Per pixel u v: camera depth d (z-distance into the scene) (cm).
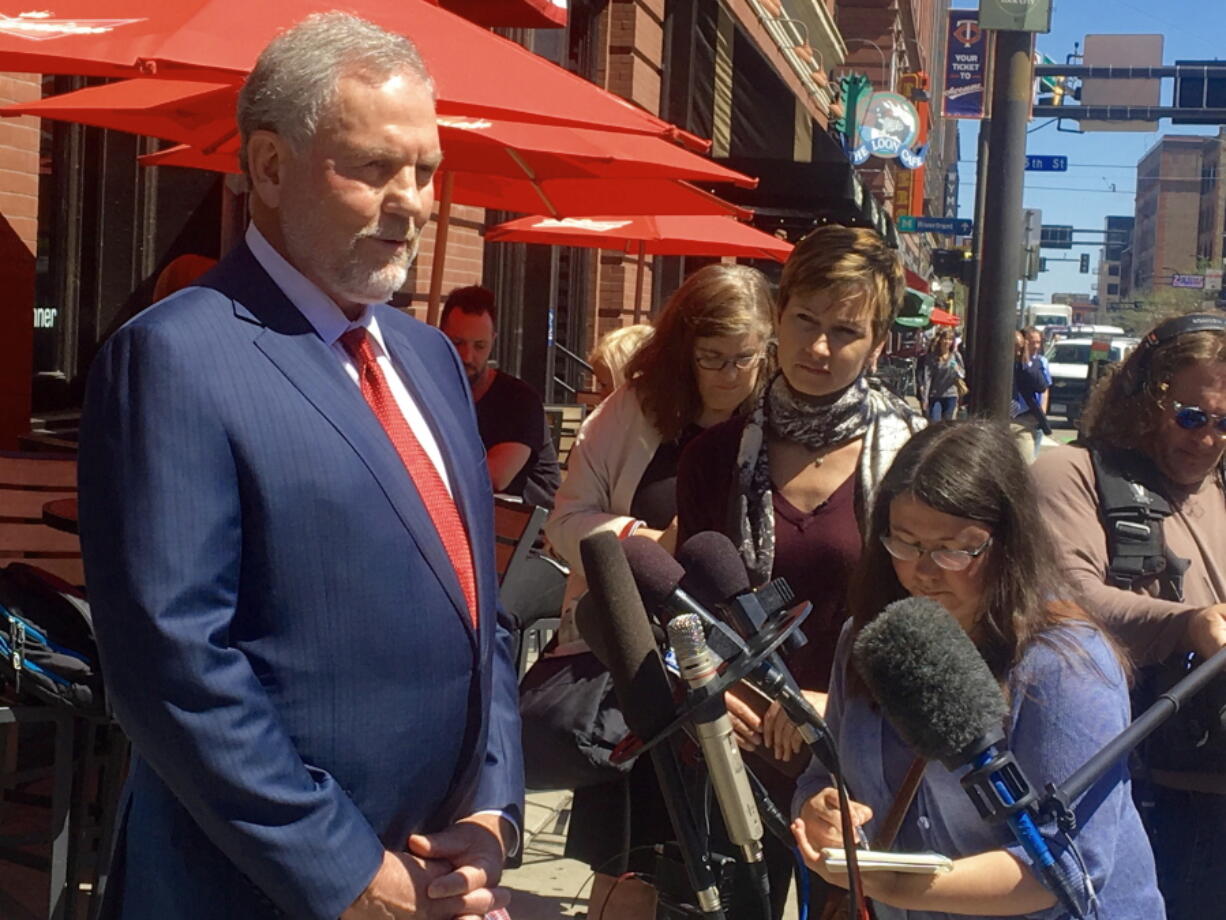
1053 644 237
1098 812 233
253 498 211
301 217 222
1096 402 347
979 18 1047
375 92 221
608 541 226
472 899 226
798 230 1370
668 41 1505
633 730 228
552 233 912
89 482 211
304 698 213
